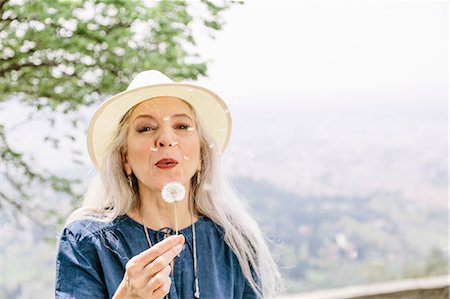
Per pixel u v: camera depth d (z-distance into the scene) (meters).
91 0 4.30
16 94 4.75
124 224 2.07
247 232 2.26
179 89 2.10
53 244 4.91
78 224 2.05
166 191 1.91
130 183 2.14
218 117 2.26
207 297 2.09
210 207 2.21
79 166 4.86
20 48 4.43
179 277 2.07
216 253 2.16
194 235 2.13
